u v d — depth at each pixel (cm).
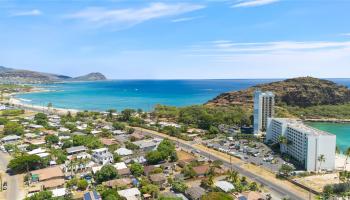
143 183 15538
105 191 13950
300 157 19850
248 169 18775
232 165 19550
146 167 18112
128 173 17362
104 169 16475
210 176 16038
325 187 14975
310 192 14912
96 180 16338
